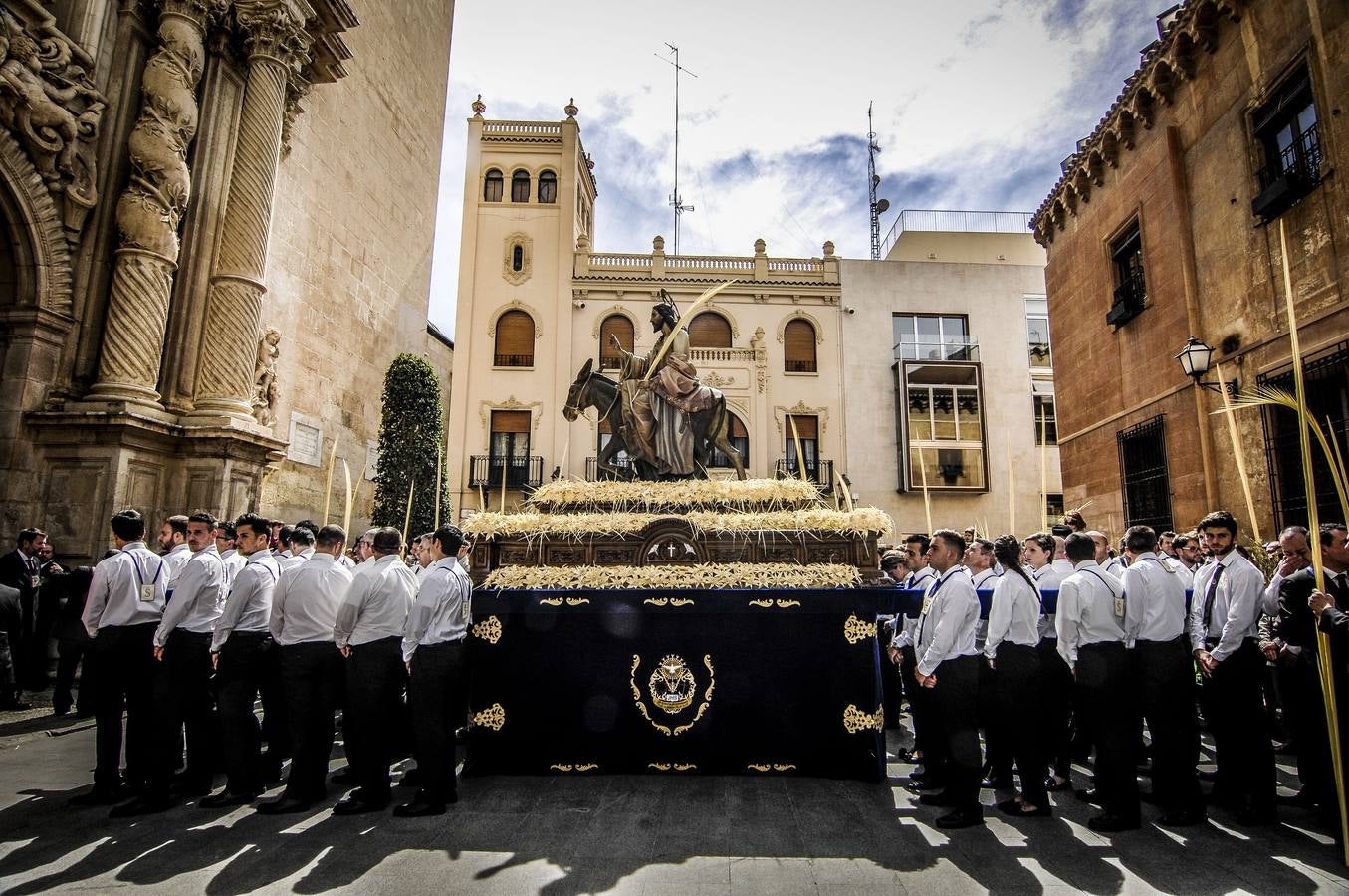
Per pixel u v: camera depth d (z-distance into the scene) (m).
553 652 5.40
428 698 4.63
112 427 8.47
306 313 12.90
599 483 6.70
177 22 9.69
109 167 9.23
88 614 4.84
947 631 4.57
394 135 16.41
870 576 5.74
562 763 5.30
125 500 8.64
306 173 12.95
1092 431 13.73
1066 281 14.85
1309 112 8.86
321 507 13.16
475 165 22.98
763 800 4.81
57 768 5.54
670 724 5.32
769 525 5.85
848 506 6.07
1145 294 11.90
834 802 4.79
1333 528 4.69
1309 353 8.52
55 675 8.44
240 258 10.29
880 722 5.21
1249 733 4.54
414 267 17.23
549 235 22.62
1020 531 21.83
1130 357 12.42
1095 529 13.58
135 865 3.82
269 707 5.41
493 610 5.29
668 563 5.72
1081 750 6.06
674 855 3.95
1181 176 11.05
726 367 21.88
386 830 4.31
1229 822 4.52
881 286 22.98
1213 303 10.34
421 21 17.84
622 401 7.42
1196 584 5.30
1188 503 10.73
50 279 8.66
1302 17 8.70
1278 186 8.74
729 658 5.36
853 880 3.66
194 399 9.85
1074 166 13.91
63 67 8.63
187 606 4.76
